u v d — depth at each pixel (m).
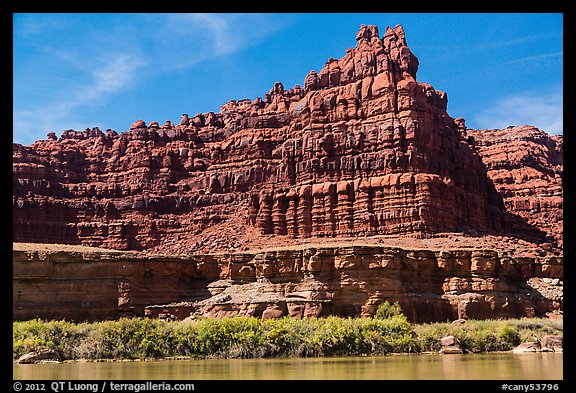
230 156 132.25
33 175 127.38
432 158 107.50
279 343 53.81
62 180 131.25
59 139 145.00
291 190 112.81
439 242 95.38
